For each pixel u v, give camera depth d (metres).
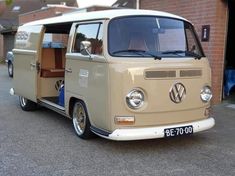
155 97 4.34
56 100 6.29
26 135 5.29
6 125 5.88
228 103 7.54
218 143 4.96
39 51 6.30
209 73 4.85
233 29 8.22
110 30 4.50
